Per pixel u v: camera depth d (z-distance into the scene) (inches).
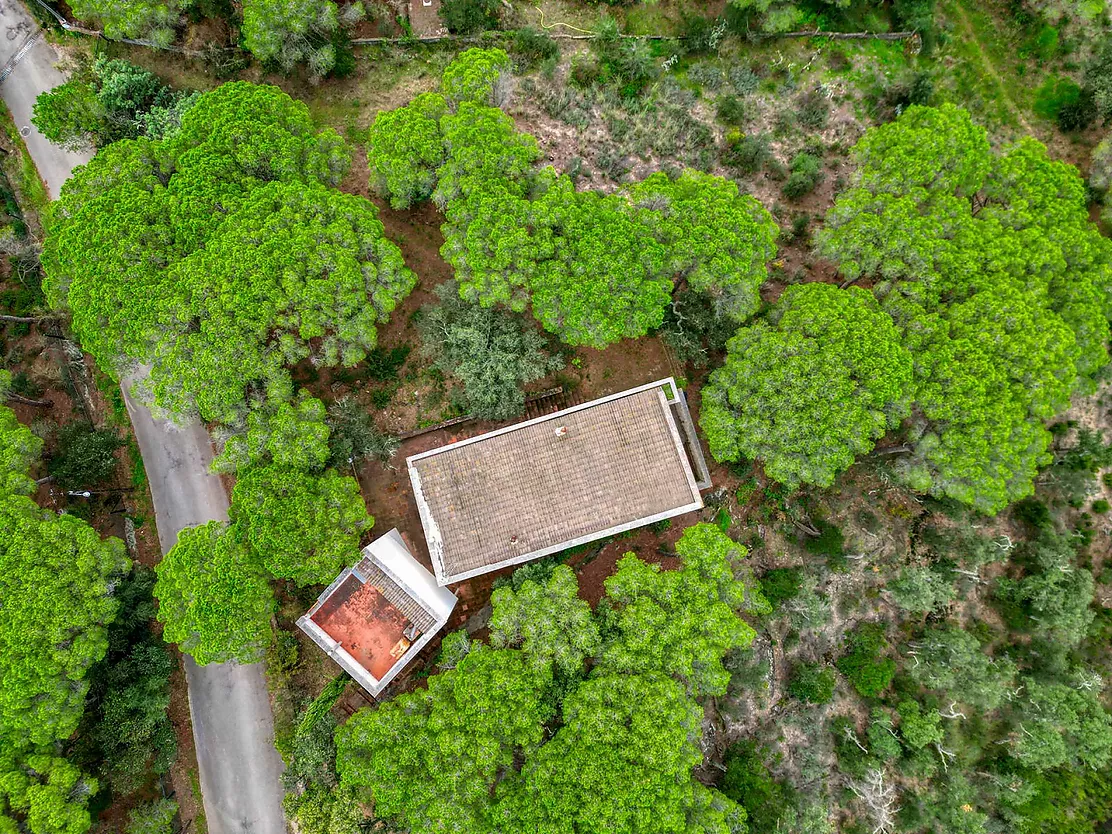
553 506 964.6
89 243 956.6
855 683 1137.4
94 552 956.6
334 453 1064.2
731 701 1112.2
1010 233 1016.2
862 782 1081.4
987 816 1085.1
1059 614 1124.5
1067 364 960.3
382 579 984.9
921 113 1065.5
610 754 831.7
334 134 1070.4
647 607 895.1
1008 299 953.5
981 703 1063.6
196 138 1019.9
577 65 1311.5
